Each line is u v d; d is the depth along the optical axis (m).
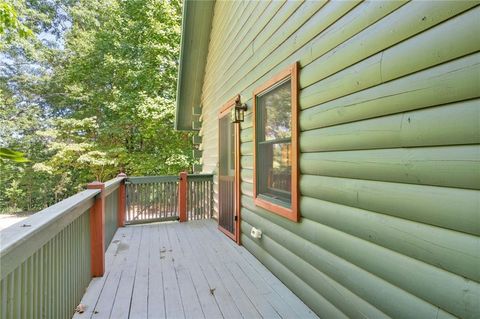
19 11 12.24
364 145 1.67
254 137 3.39
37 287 1.58
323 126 2.08
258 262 3.36
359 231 1.71
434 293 1.24
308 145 2.28
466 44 1.11
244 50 3.85
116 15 12.61
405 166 1.39
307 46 2.27
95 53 12.76
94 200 2.93
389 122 1.49
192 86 7.25
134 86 12.27
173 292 2.60
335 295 1.96
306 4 2.29
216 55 5.64
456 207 1.15
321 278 2.12
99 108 13.12
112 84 13.04
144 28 12.11
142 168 11.61
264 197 3.20
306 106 2.31
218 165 5.20
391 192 1.48
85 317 2.19
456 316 1.15
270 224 3.04
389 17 1.48
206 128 6.98
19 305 1.37
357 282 1.74
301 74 2.36
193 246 4.03
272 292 2.59
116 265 3.29
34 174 12.34
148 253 3.73
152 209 5.65
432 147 1.26
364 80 1.66
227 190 4.70
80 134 12.35
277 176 2.99
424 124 1.29
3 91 12.79
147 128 11.73
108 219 4.06
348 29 1.79
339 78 1.88
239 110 3.84
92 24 14.22
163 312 2.26
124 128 12.41
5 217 11.64
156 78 11.97
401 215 1.42
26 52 13.08
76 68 12.84
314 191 2.19
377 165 1.57
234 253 3.70
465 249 1.11
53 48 14.06
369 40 1.61
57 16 14.87
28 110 13.03
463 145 1.14
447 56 1.19
